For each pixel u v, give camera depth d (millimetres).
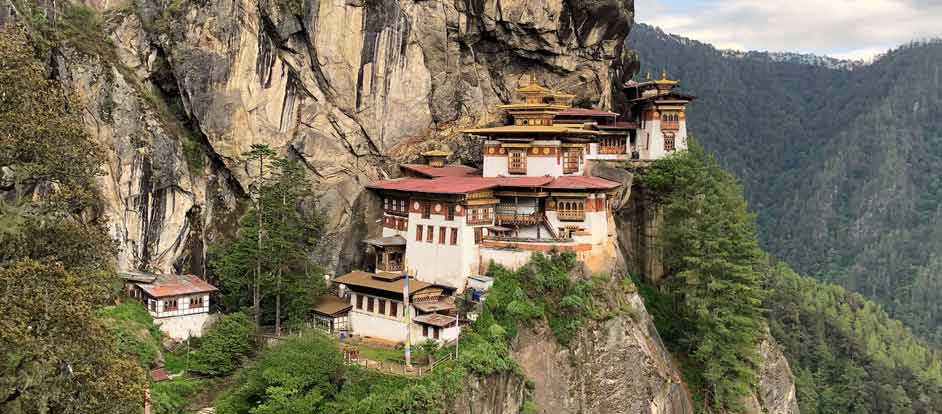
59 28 68375
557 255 70562
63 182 45500
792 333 125375
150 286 65438
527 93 82188
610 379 67438
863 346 131250
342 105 77125
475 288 68625
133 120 68938
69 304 36875
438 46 81562
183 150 71938
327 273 75438
